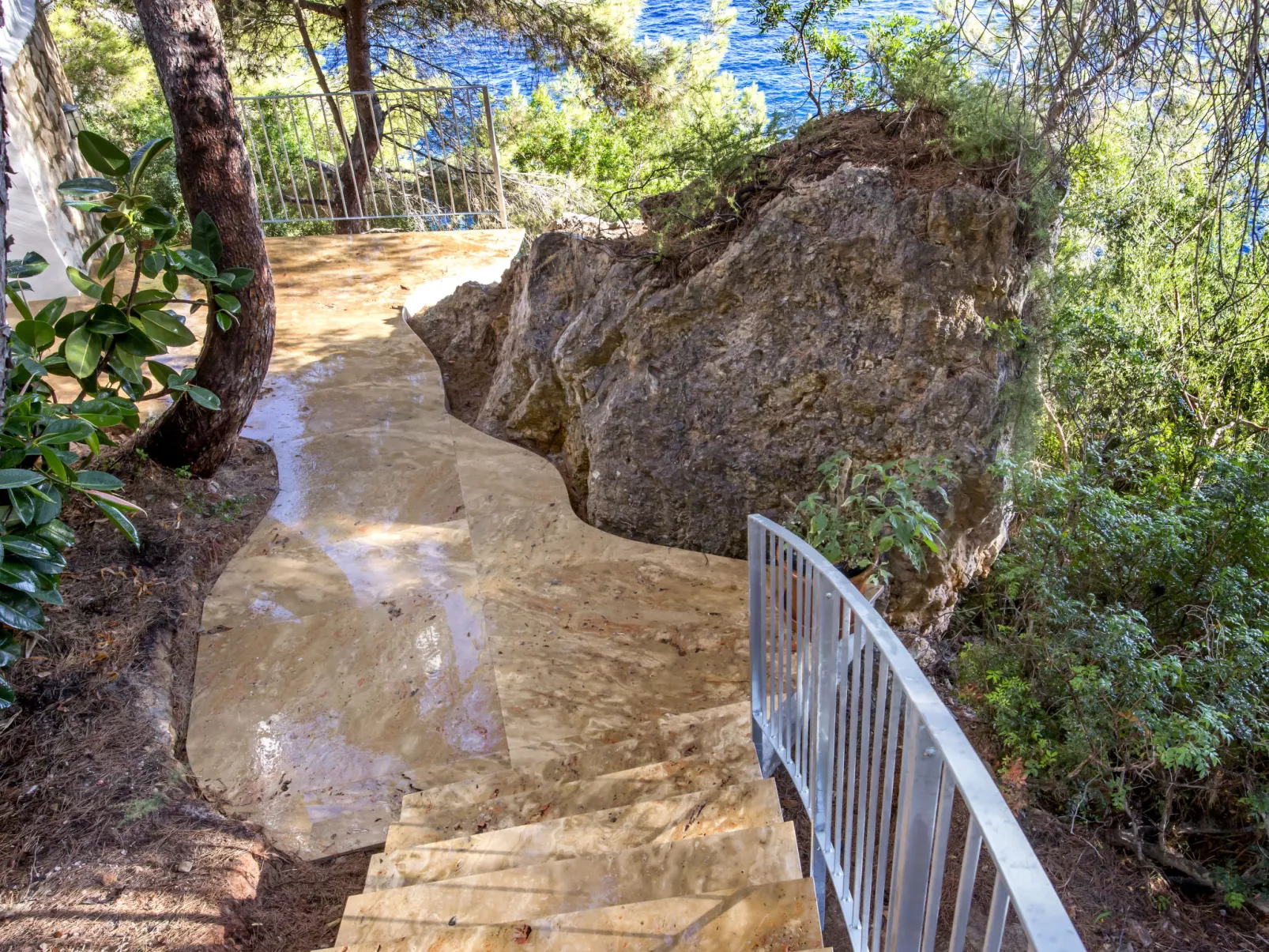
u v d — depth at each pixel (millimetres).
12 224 6699
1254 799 4055
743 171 4727
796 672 2643
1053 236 4844
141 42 12828
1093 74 3041
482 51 13367
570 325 5129
